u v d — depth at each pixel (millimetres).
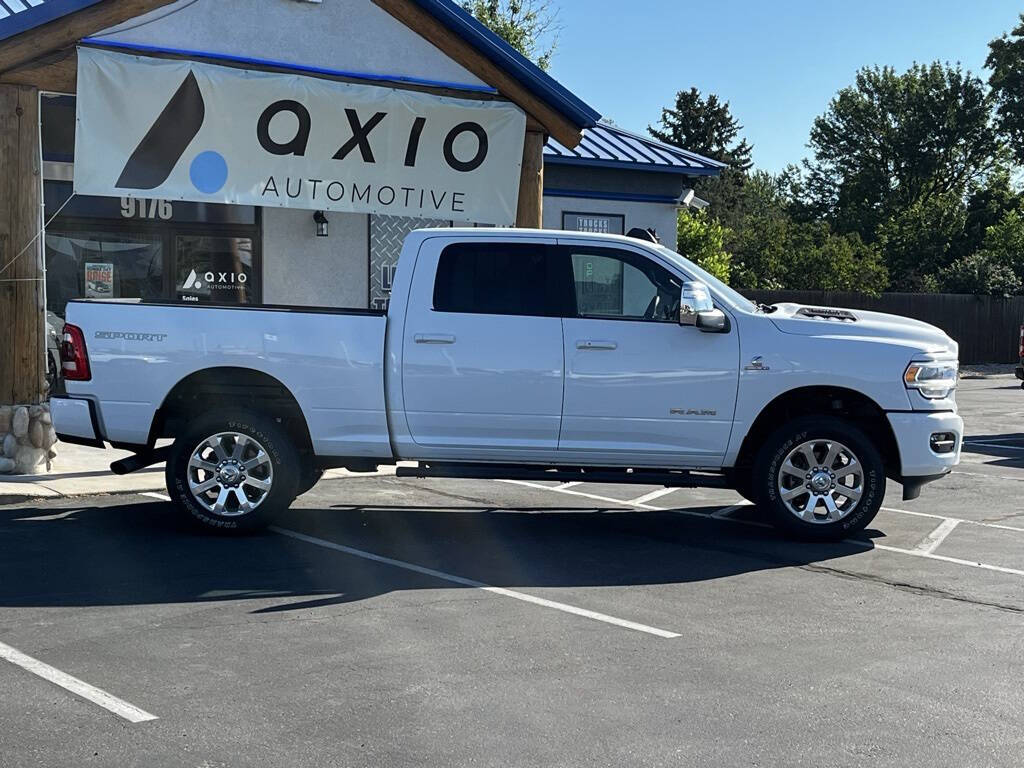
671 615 6492
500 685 5199
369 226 14461
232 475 8352
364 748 4418
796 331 8469
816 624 6352
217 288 13859
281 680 5203
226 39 11750
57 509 9320
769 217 77875
